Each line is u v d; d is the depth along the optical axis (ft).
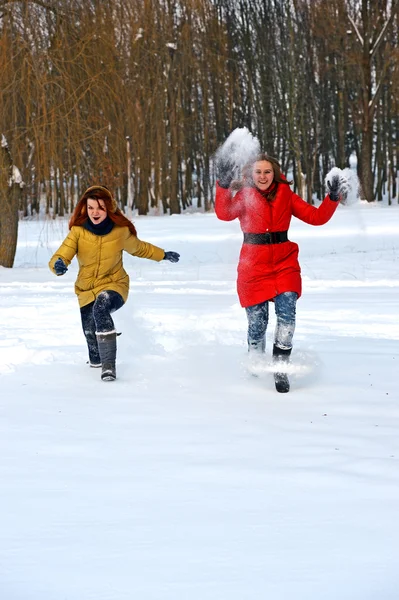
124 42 110.52
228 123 282.15
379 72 292.40
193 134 290.76
